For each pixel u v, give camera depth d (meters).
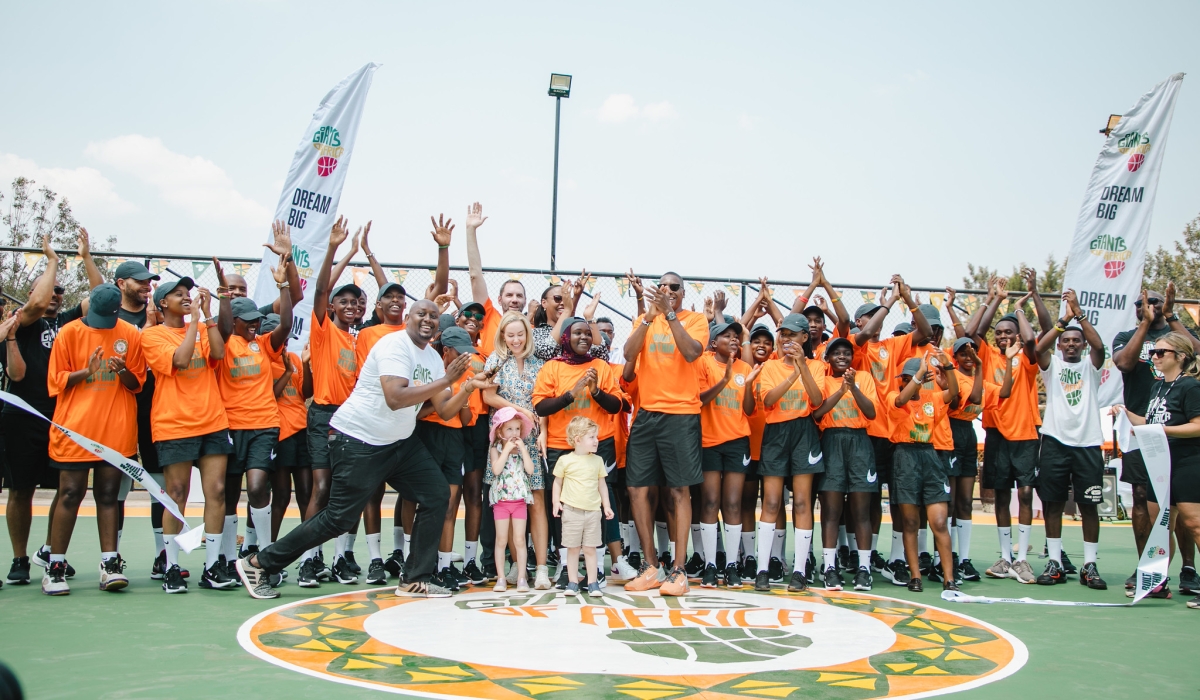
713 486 6.56
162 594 5.76
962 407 7.19
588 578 5.95
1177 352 6.26
